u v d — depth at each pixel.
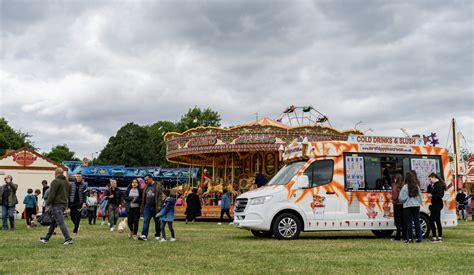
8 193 18.58
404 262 9.38
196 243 13.05
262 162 30.05
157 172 49.84
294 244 12.78
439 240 13.93
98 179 49.94
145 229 13.93
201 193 31.20
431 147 15.88
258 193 14.50
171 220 13.81
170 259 9.73
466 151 52.62
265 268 8.52
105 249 11.49
